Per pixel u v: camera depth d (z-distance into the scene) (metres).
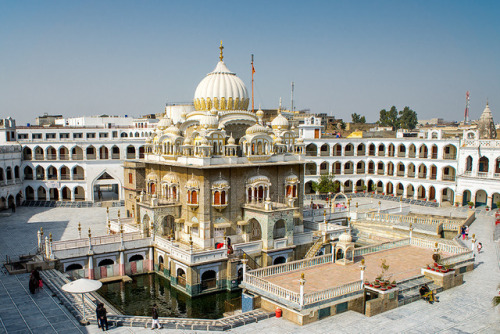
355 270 35.22
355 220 59.31
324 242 45.88
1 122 77.31
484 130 75.88
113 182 79.25
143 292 39.75
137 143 81.00
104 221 61.78
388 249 42.31
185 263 37.72
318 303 27.52
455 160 72.69
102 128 93.56
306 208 58.84
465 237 49.59
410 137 84.94
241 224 43.34
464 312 28.89
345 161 85.94
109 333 26.41
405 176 80.62
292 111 124.31
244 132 49.16
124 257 42.41
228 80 49.03
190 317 34.59
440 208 71.06
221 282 39.44
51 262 38.62
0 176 70.38
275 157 46.34
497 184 65.25
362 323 27.00
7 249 46.28
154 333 26.31
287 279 32.75
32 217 64.88
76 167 82.69
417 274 34.72
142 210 45.69
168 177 45.72
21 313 29.62
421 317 28.00
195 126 47.84
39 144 77.31
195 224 42.66
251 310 30.12
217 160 41.97
